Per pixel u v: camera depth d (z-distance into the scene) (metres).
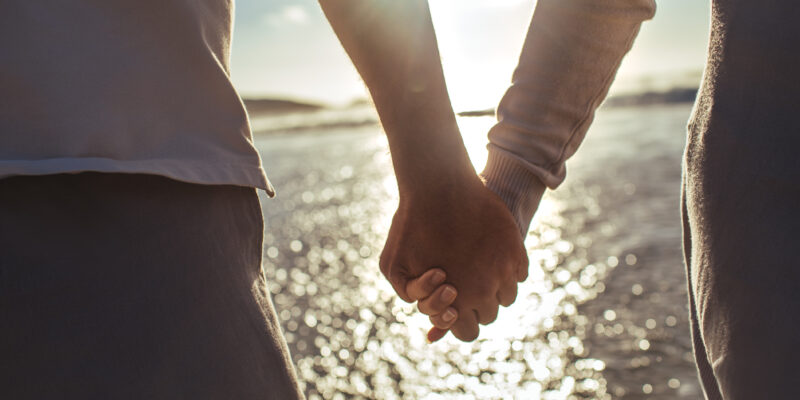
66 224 0.45
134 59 0.49
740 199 0.50
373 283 5.47
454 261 0.68
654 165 12.09
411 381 3.39
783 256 0.48
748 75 0.50
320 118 54.28
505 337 3.89
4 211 0.44
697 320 0.59
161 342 0.47
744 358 0.49
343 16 0.60
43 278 0.44
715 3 0.55
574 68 0.78
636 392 2.95
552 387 3.13
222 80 0.53
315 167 20.25
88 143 0.46
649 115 31.05
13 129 0.45
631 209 7.89
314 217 9.76
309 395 3.33
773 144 0.49
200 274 0.49
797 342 0.46
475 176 0.66
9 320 0.44
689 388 2.93
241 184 0.52
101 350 0.45
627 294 4.48
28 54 0.46
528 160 0.80
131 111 0.48
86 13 0.48
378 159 21.22
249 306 0.52
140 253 0.47
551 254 6.02
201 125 0.52
